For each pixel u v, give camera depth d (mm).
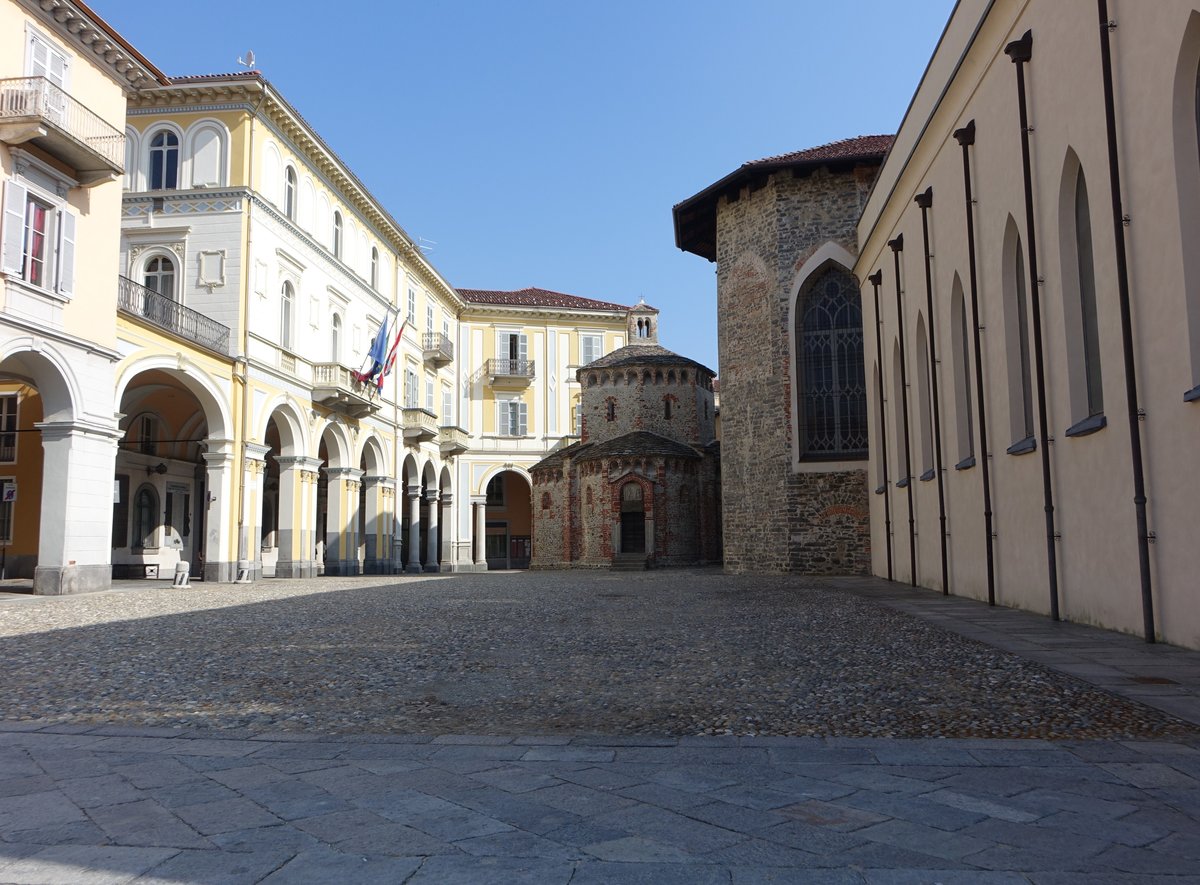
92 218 22703
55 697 7809
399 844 3938
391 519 45406
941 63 18203
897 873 3543
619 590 23406
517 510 62094
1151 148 9594
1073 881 3447
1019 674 8203
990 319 15383
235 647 11258
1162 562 9781
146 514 33750
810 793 4633
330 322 38375
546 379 59688
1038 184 12891
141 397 30656
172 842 3996
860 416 28562
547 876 3549
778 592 20781
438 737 6027
